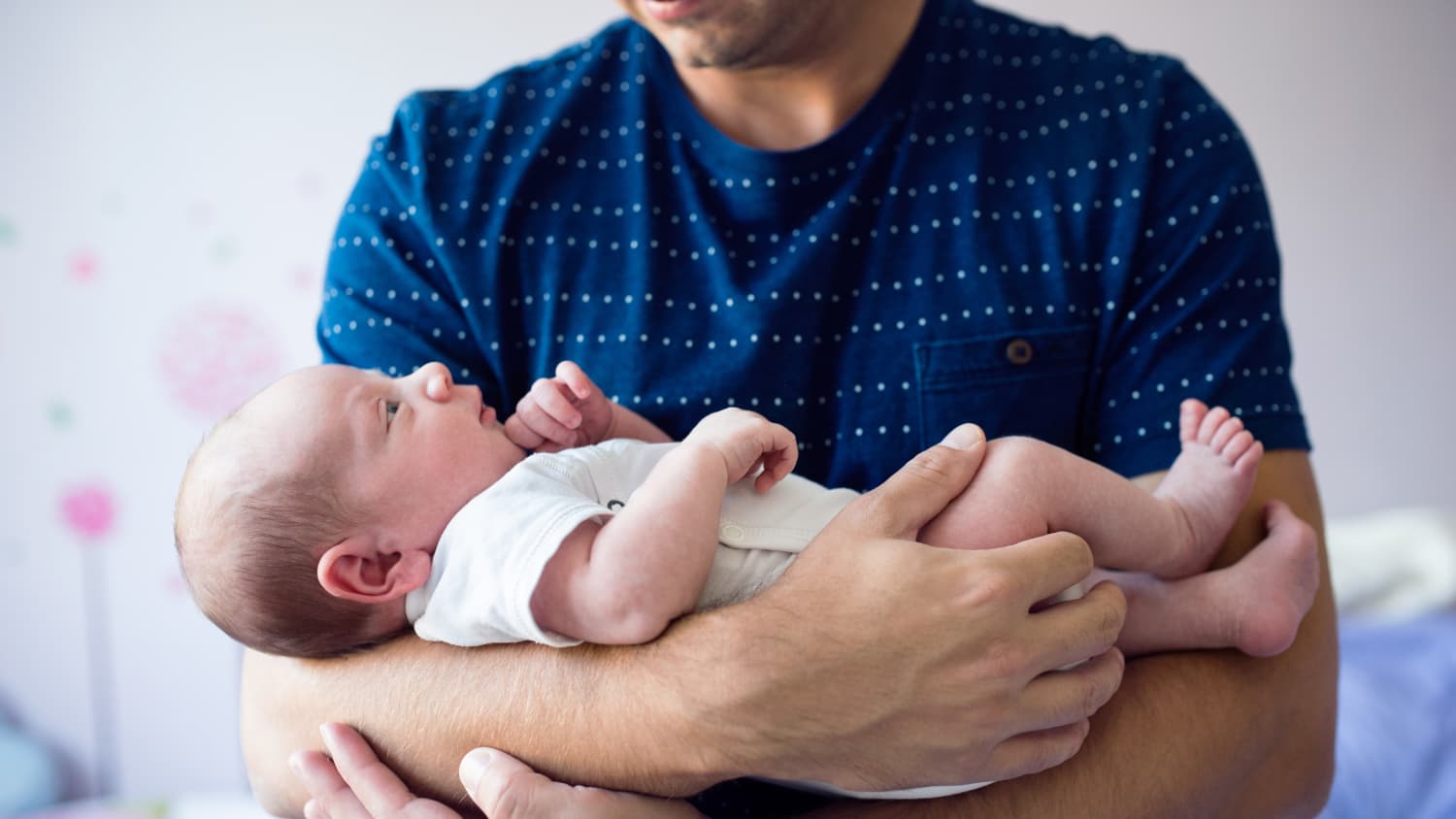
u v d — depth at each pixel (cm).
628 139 122
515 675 94
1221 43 301
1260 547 105
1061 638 87
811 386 117
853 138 117
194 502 105
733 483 103
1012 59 123
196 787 325
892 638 85
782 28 107
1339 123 302
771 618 87
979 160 117
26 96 309
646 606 89
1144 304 113
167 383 315
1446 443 313
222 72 306
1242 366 111
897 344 116
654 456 108
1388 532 306
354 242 123
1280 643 101
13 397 318
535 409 111
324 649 104
